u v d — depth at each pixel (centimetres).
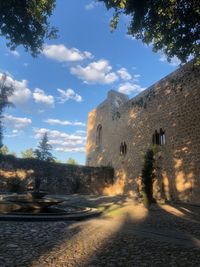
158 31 1014
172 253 524
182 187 1602
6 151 4600
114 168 2556
